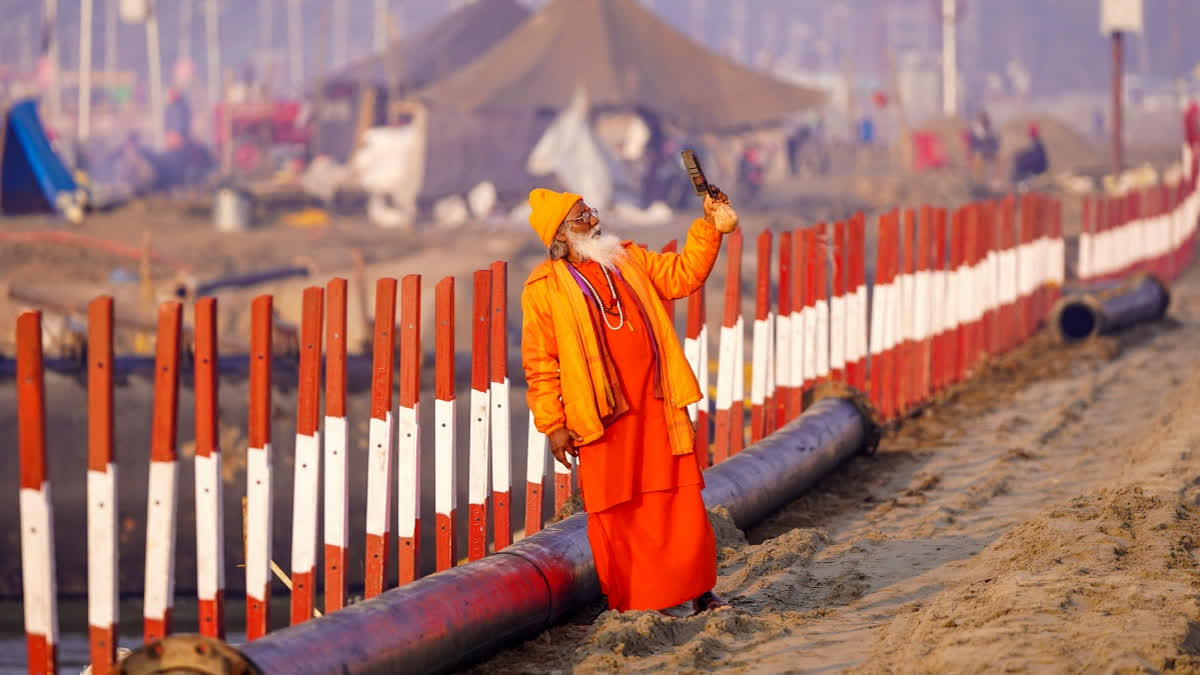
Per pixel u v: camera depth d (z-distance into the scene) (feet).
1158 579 68.90
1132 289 196.03
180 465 133.80
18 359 56.85
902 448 123.65
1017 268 179.63
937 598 70.95
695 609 73.97
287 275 267.59
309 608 66.13
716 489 92.12
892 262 134.31
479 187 420.36
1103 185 432.25
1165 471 98.37
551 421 70.69
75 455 134.92
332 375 66.95
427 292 207.82
